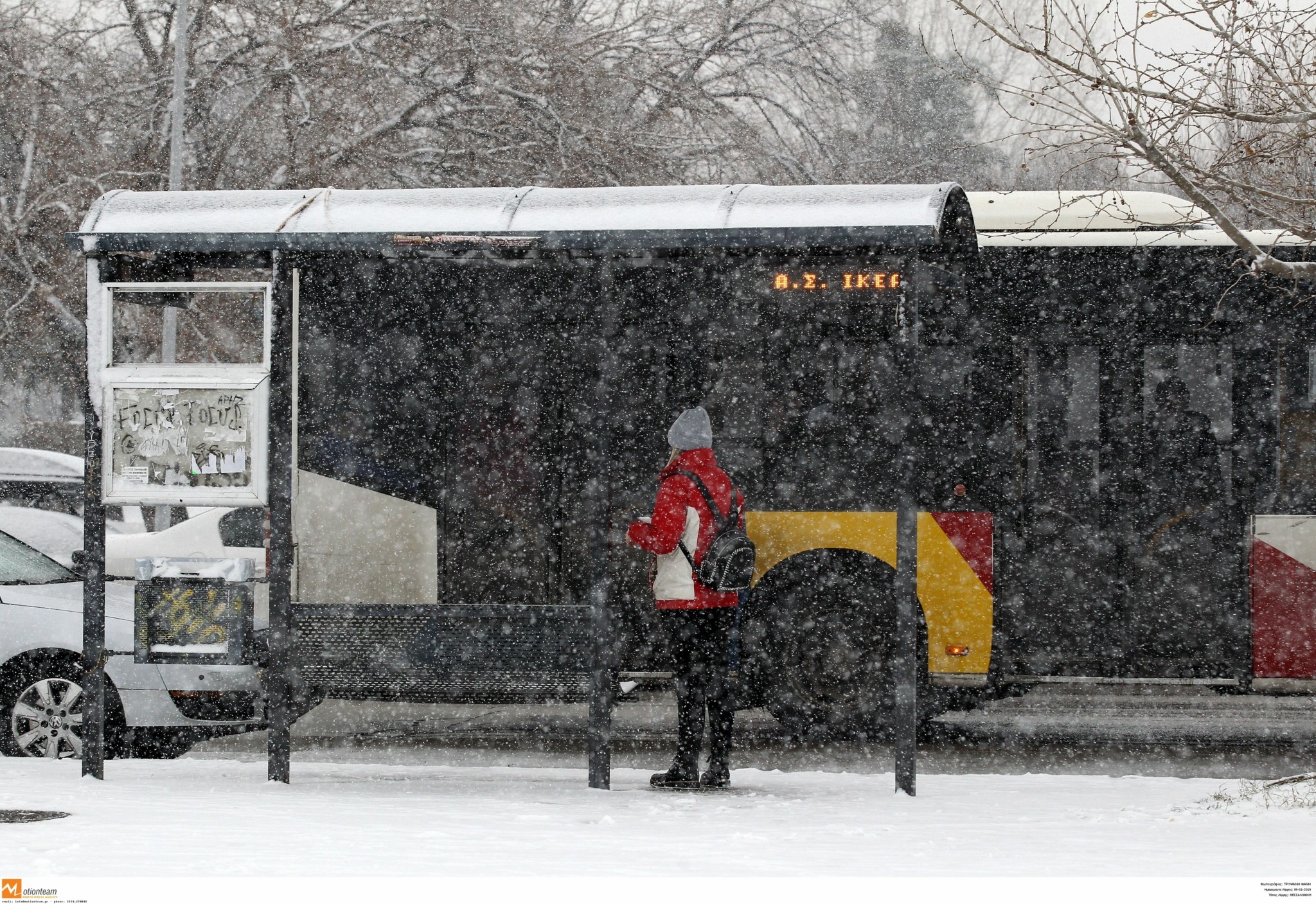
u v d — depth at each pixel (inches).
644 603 937.5
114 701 825.5
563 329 933.8
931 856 479.8
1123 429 943.0
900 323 932.6
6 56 2121.1
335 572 877.2
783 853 484.1
